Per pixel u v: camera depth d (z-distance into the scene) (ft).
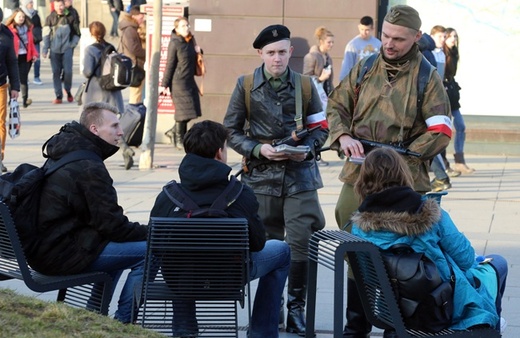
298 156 25.57
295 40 62.39
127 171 53.11
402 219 19.86
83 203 22.59
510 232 38.91
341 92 24.61
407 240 20.11
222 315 21.29
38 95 88.94
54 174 22.62
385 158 20.65
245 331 26.30
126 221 22.84
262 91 26.18
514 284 30.96
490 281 21.34
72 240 22.68
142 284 20.93
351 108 24.64
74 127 23.26
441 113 23.35
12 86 51.80
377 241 20.21
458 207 44.24
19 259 21.68
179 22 58.85
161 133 64.13
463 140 53.83
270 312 23.39
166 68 59.41
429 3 61.62
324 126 26.45
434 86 23.47
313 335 21.76
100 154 23.24
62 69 83.87
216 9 62.75
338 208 24.94
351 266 21.42
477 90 61.46
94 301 23.25
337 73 62.34
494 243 36.76
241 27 62.80
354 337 24.20
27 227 22.45
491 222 40.93
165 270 21.04
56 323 20.15
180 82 59.36
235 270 21.17
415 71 23.56
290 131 26.23
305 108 26.35
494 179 52.16
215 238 20.93
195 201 21.95
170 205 22.07
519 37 60.64
